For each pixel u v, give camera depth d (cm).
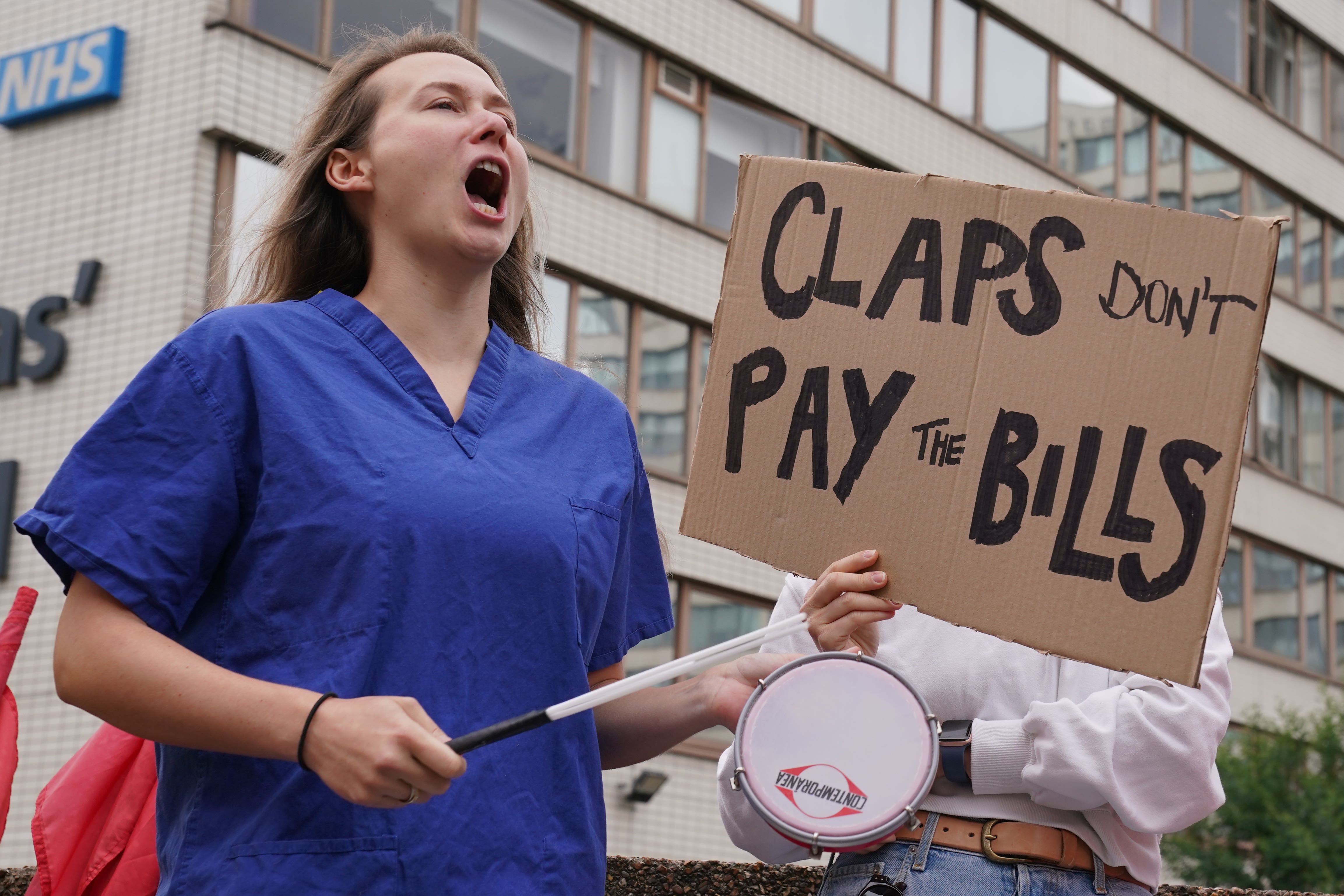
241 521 184
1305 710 1853
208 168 1113
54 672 175
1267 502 1870
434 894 173
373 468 183
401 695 175
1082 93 1747
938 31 1603
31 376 1143
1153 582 194
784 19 1472
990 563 198
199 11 1134
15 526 176
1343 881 1505
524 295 247
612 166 1332
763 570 1356
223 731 165
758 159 217
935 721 177
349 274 221
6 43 1232
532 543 188
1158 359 200
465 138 202
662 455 1327
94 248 1149
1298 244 1997
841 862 226
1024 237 207
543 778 185
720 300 213
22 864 1041
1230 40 1950
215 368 184
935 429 204
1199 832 1575
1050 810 219
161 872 181
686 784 1282
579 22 1322
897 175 212
